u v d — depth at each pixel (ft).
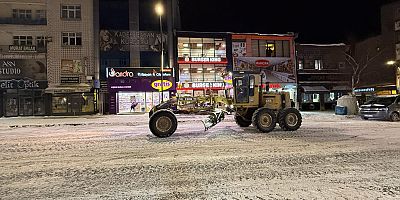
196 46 108.88
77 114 104.68
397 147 30.01
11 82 102.94
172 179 19.83
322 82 117.08
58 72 104.88
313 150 28.94
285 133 41.65
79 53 105.91
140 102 105.09
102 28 107.65
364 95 106.73
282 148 30.19
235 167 22.72
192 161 24.90
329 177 19.77
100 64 106.93
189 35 108.37
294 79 113.60
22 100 103.91
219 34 109.91
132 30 108.78
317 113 91.15
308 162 24.00
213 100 46.03
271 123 42.96
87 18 107.04
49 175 21.31
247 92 44.96
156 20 110.93
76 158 26.89
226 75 91.81
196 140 36.32
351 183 18.42
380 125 51.75
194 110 45.29
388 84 112.68
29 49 104.22
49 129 54.24
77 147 32.76
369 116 63.72
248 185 18.35
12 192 17.70
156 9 111.14
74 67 105.70
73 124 63.21
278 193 16.78
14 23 105.70
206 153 28.17
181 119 69.82
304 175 20.31
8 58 104.01
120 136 41.63
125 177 20.51
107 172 21.89
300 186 17.98
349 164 23.16
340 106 82.89
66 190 17.92
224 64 109.40
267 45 113.19
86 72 105.50
